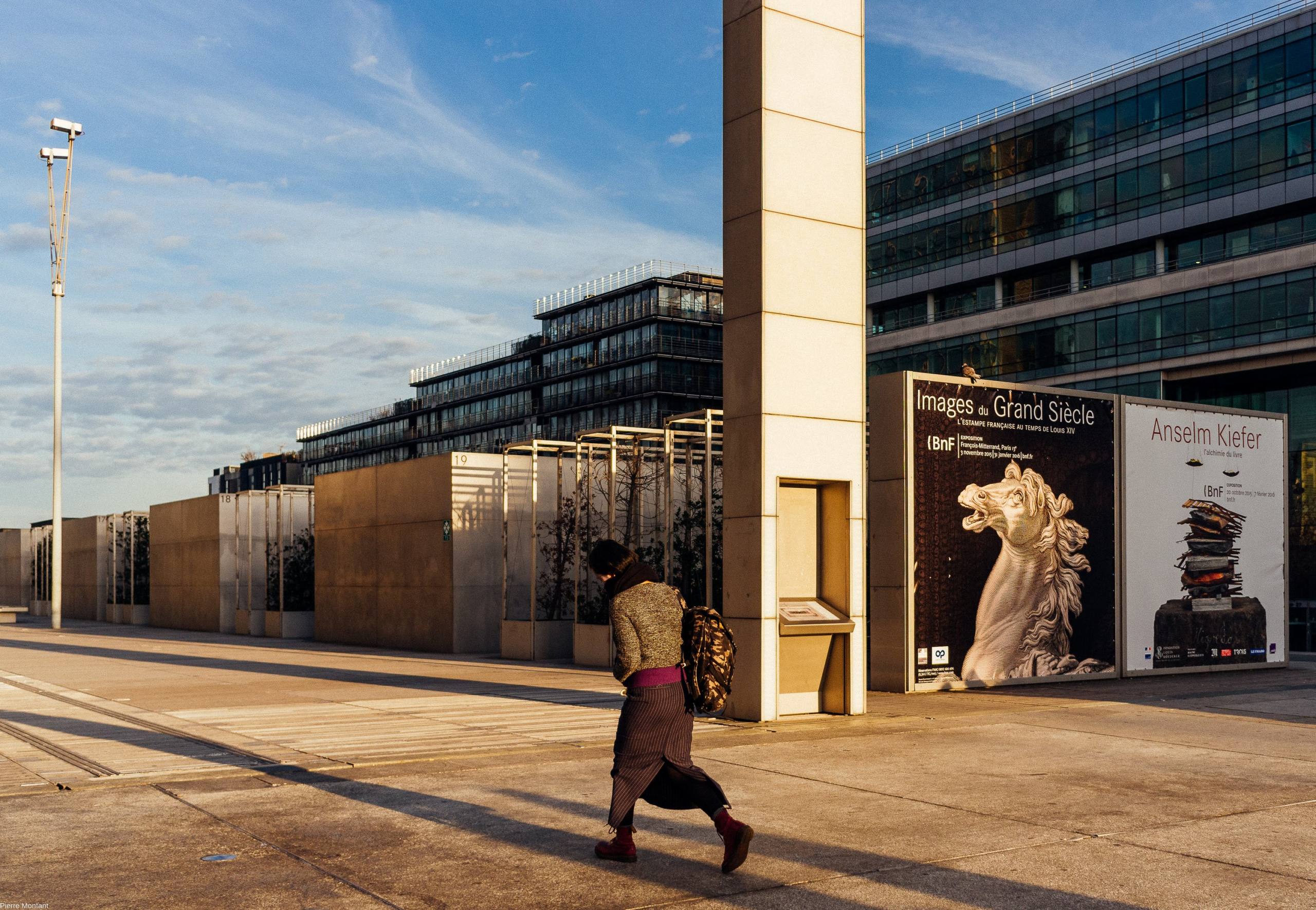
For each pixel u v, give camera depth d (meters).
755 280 12.41
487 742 10.43
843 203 13.11
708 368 86.62
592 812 7.34
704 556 22.52
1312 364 43.00
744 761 9.49
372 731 11.32
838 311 12.98
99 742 10.49
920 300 60.22
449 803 7.62
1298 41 43.09
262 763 9.20
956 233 57.34
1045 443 17.59
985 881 5.75
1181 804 7.77
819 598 13.16
